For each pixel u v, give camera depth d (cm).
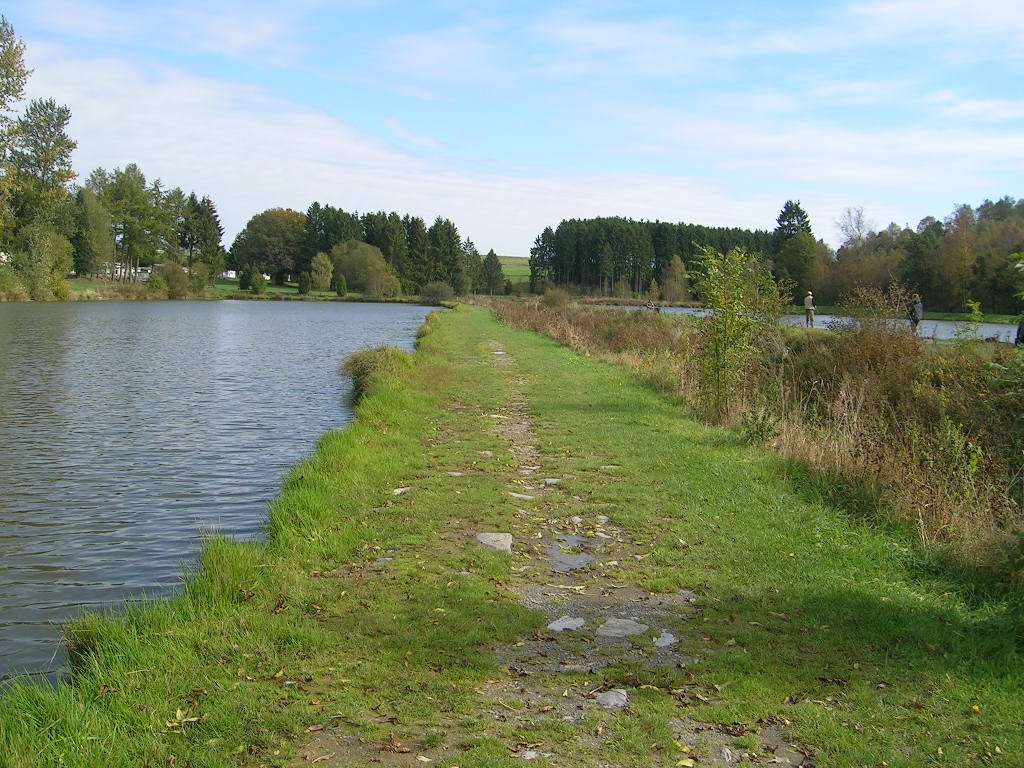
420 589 564
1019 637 484
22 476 1083
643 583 590
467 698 411
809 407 1322
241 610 520
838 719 392
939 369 1244
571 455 1027
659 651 474
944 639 485
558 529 729
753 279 1370
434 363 2117
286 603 536
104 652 464
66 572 726
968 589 578
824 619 520
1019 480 837
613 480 898
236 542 718
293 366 2520
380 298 9388
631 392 1617
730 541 685
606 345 2623
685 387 1547
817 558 640
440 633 491
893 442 966
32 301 6362
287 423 1512
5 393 1845
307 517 723
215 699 404
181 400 1788
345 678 432
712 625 512
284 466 1157
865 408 1179
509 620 514
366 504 786
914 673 441
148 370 2353
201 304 7619
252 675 433
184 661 443
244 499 977
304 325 4797
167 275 8350
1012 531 616
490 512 764
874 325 1468
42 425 1462
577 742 370
